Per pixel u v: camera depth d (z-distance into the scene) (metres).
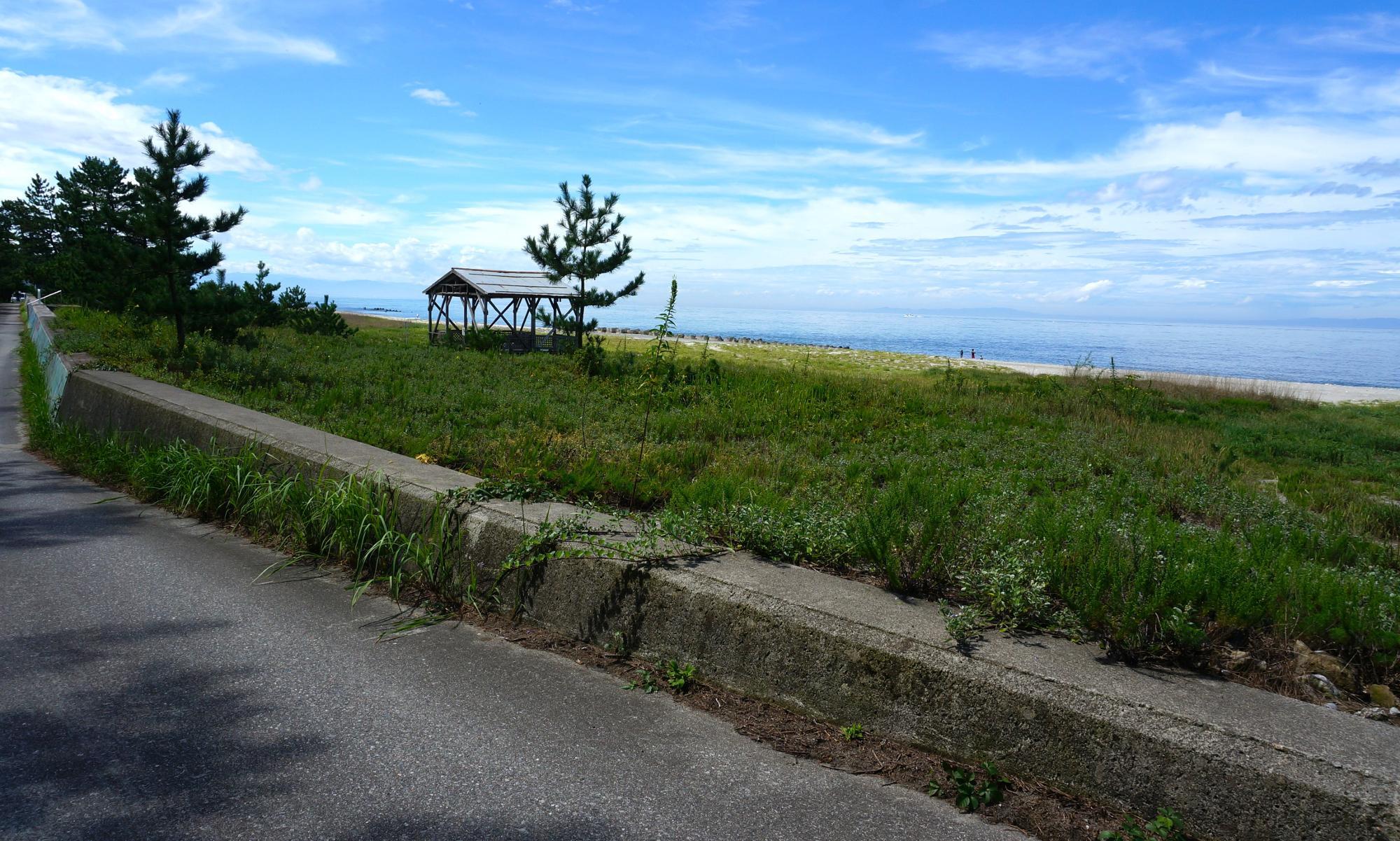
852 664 2.97
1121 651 2.93
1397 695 3.10
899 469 7.98
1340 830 2.08
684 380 15.16
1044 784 2.55
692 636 3.42
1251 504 7.04
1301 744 2.26
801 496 6.46
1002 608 3.15
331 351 19.70
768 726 3.02
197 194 15.85
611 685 3.39
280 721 3.05
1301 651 3.28
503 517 4.34
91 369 10.87
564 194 22.12
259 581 4.78
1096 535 4.04
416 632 3.98
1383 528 6.85
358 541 4.87
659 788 2.61
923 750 2.79
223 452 6.60
